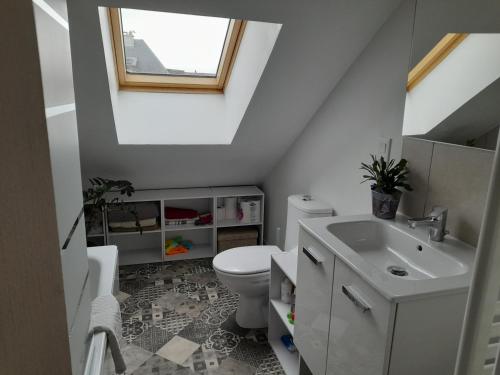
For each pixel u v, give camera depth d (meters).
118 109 2.65
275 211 3.36
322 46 1.94
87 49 1.80
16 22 0.75
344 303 1.37
